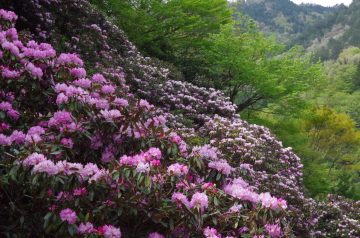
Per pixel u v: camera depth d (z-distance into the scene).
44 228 2.51
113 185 2.71
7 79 3.59
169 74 10.55
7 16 4.48
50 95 3.78
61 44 7.58
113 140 3.41
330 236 9.66
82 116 3.36
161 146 3.39
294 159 8.36
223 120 7.79
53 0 8.30
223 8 13.55
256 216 2.90
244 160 6.68
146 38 12.64
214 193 2.98
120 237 2.57
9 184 2.70
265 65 12.99
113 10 12.28
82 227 2.46
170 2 12.57
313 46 100.56
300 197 7.32
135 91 8.31
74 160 3.36
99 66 7.48
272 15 161.62
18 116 3.60
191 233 2.93
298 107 13.34
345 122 22.97
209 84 13.23
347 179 16.09
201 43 13.41
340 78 49.88
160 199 2.74
